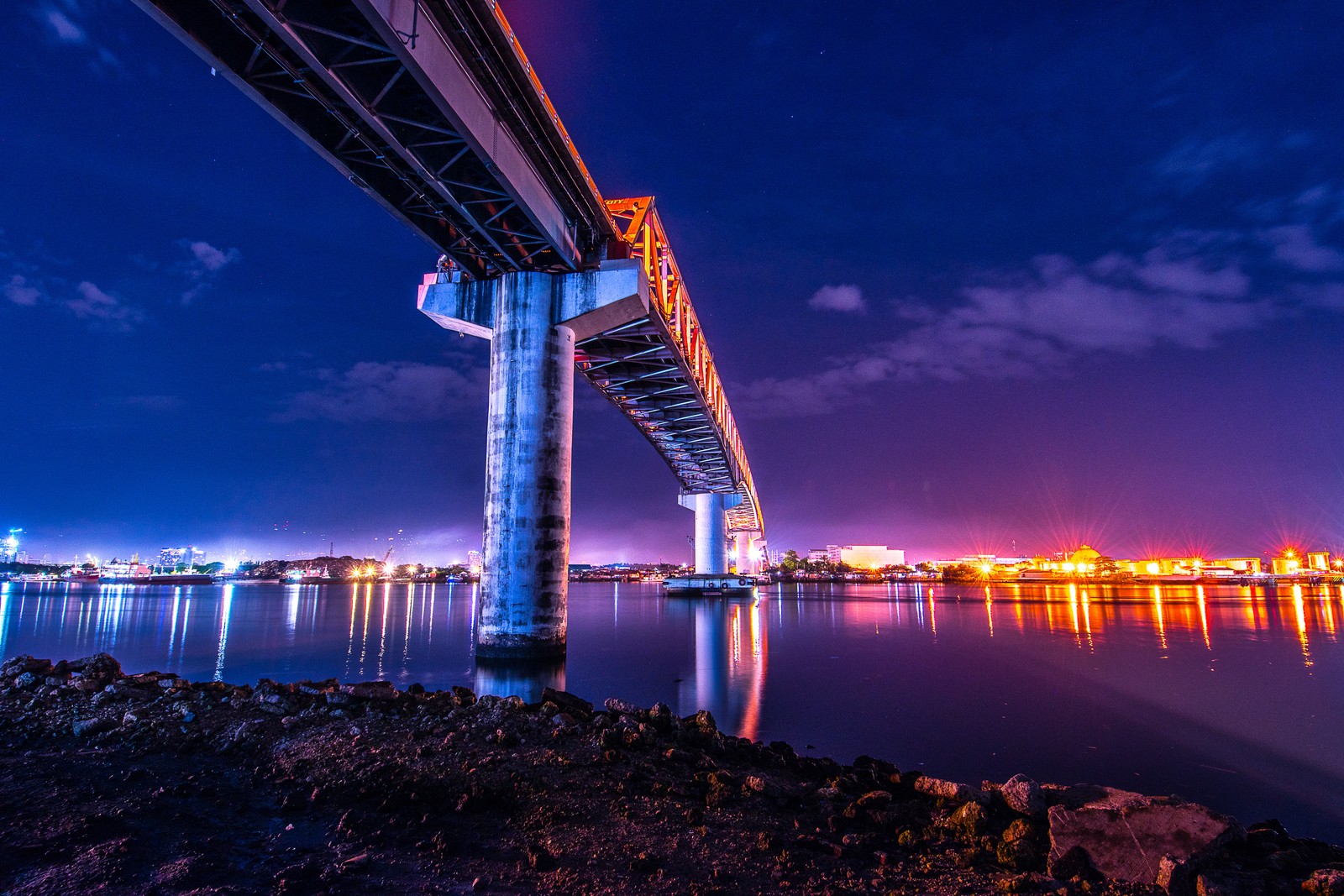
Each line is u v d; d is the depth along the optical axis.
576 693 26.55
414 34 19.28
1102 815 7.31
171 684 12.96
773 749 12.24
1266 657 40.53
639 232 39.16
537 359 31.47
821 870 6.68
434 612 87.31
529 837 7.14
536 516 29.89
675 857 6.77
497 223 30.45
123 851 6.05
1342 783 16.28
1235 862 6.91
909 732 20.22
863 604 100.75
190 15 19.22
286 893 5.55
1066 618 71.62
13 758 8.55
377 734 10.07
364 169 27.14
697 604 101.38
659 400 61.88
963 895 6.25
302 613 84.25
